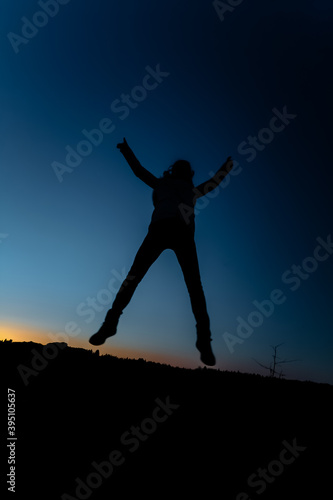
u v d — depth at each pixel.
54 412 3.69
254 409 4.41
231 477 2.93
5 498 2.36
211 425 3.82
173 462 3.06
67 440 3.21
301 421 4.24
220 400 4.55
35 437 3.19
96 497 2.52
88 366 5.25
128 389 4.54
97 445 3.20
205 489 2.74
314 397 5.25
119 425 3.59
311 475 3.05
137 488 2.68
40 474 2.70
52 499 2.44
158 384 4.82
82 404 3.96
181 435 3.53
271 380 6.06
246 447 3.44
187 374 5.50
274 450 3.44
